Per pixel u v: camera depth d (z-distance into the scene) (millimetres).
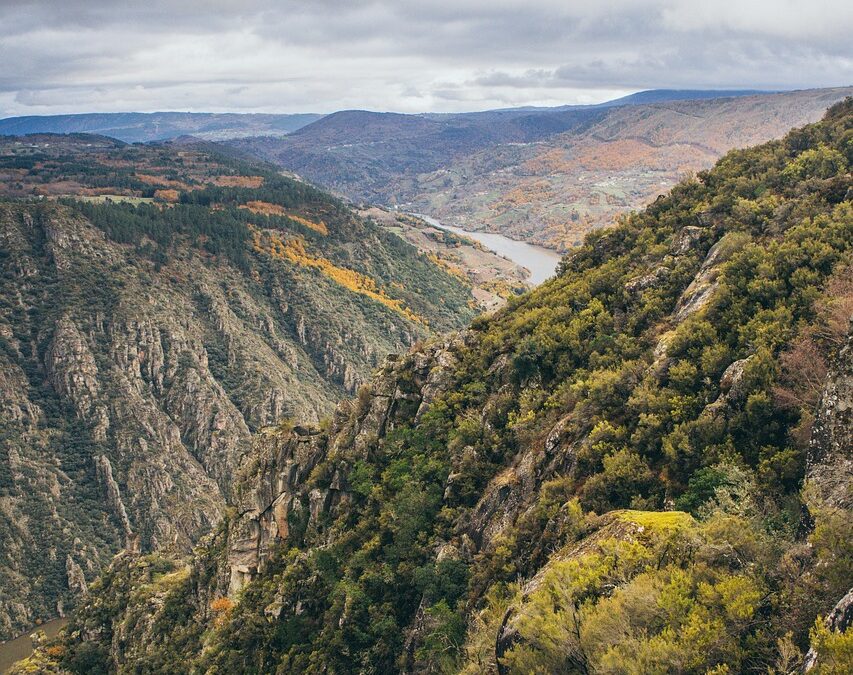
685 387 36938
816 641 14445
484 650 26594
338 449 60500
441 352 60969
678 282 52094
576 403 42375
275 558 58938
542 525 34906
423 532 45188
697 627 17234
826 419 21500
